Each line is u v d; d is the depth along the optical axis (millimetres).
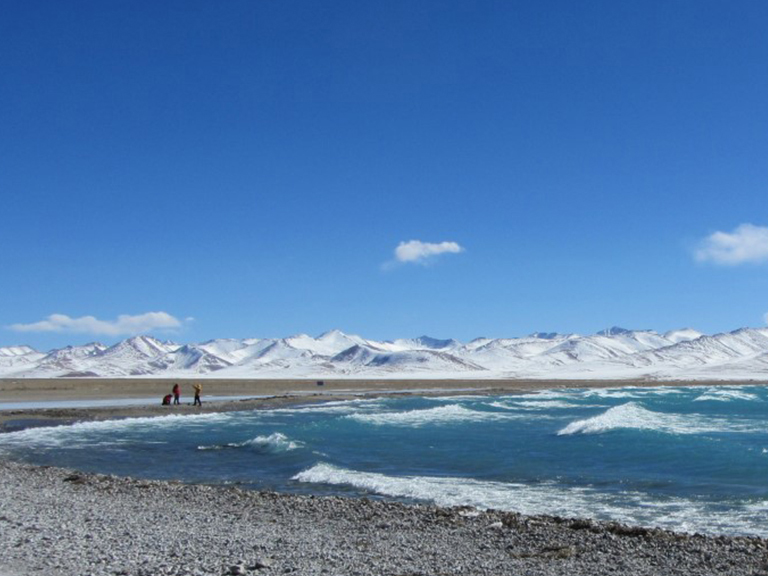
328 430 42344
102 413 56312
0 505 19609
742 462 27484
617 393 98688
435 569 13102
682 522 18312
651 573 13008
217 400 77938
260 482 25281
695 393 97312
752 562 13703
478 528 17141
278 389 116688
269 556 13945
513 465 28500
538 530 16797
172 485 23594
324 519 18359
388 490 23281
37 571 12195
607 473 26203
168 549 14273
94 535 15578
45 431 43250
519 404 70438
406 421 48125
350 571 12766
